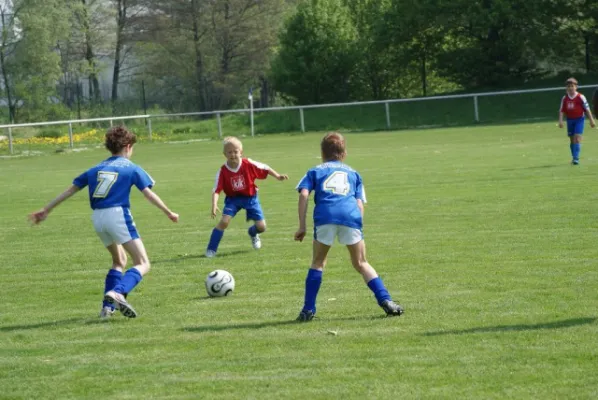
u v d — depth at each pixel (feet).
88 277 59.26
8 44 339.57
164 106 409.49
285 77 315.58
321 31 312.29
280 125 274.77
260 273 57.47
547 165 118.83
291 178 125.59
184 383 33.09
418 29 306.96
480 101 275.18
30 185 137.08
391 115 273.54
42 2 335.26
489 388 30.81
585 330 38.11
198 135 262.26
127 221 44.62
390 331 39.70
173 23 380.78
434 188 101.40
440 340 37.65
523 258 57.16
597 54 307.58
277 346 37.99
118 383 33.53
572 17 291.79
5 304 51.06
